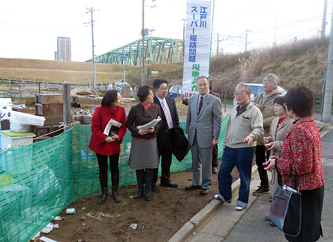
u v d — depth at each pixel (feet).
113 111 11.66
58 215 10.73
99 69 222.07
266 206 12.25
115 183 12.34
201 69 17.21
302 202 6.69
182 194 13.26
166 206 11.82
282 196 6.86
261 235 9.73
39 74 186.80
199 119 12.98
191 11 16.89
